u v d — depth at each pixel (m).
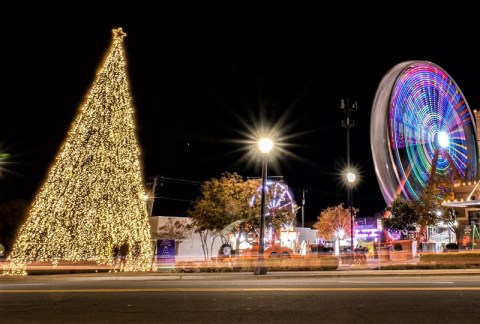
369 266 24.81
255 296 11.53
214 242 35.81
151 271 23.09
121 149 23.22
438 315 8.77
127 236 23.12
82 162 22.52
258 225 31.08
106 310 9.66
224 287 14.02
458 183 37.34
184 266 24.95
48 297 11.80
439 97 41.66
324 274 19.56
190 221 35.72
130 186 23.36
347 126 30.50
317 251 36.66
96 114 22.91
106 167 22.77
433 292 12.08
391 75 39.78
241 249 31.97
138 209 23.59
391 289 12.82
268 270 22.75
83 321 8.52
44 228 21.89
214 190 30.41
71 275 20.58
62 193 22.16
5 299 11.48
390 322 8.16
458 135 42.81
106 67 23.45
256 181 31.91
